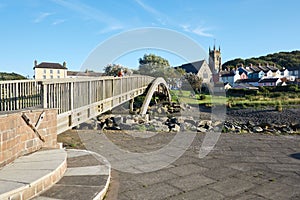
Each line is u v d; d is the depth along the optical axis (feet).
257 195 13.41
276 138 30.19
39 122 16.99
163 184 14.97
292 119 78.84
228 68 268.62
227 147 25.21
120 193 13.51
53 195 11.58
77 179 13.78
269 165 18.90
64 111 23.66
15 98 27.25
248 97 129.90
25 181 11.19
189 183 15.16
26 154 15.60
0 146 13.03
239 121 74.43
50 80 20.83
